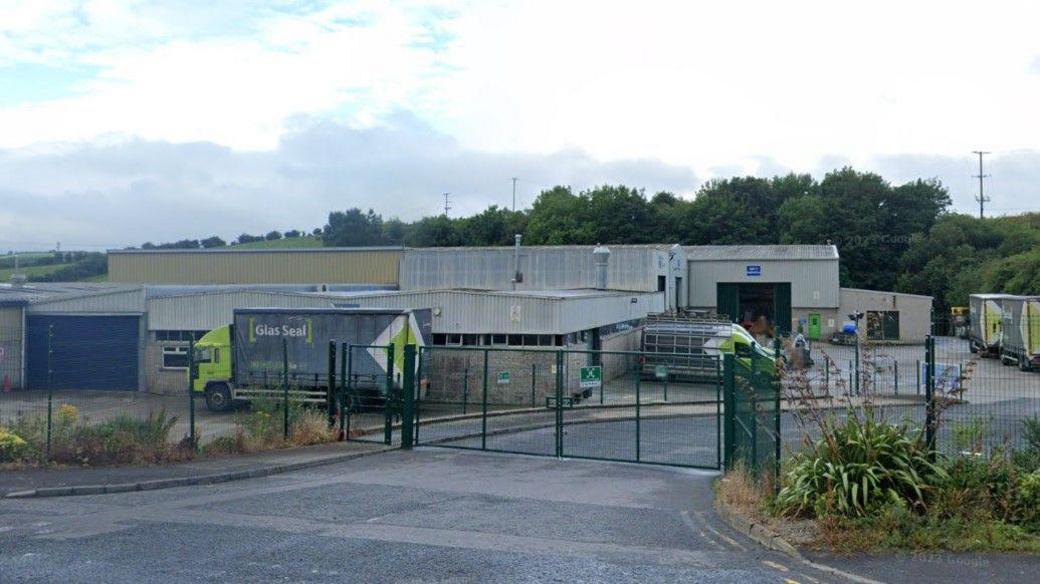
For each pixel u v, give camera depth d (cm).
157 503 1211
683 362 3484
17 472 1439
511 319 3366
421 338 3005
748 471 1280
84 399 2331
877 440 1011
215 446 1728
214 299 3662
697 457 1858
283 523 1062
